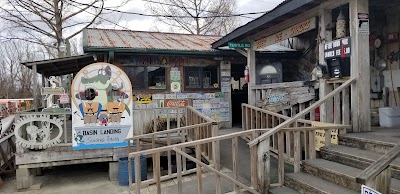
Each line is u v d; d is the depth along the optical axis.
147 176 6.86
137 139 6.35
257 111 7.38
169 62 9.73
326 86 5.86
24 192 6.27
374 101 7.40
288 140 5.52
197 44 10.71
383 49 7.22
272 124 6.69
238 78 13.83
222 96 10.33
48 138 6.50
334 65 5.67
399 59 6.80
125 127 6.89
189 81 10.07
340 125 5.09
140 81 9.50
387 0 6.23
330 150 4.80
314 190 4.04
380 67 7.24
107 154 6.80
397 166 3.73
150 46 9.32
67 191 6.21
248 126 7.95
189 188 5.22
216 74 10.41
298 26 6.87
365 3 5.21
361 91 5.21
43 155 6.48
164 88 9.72
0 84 34.88
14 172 7.80
